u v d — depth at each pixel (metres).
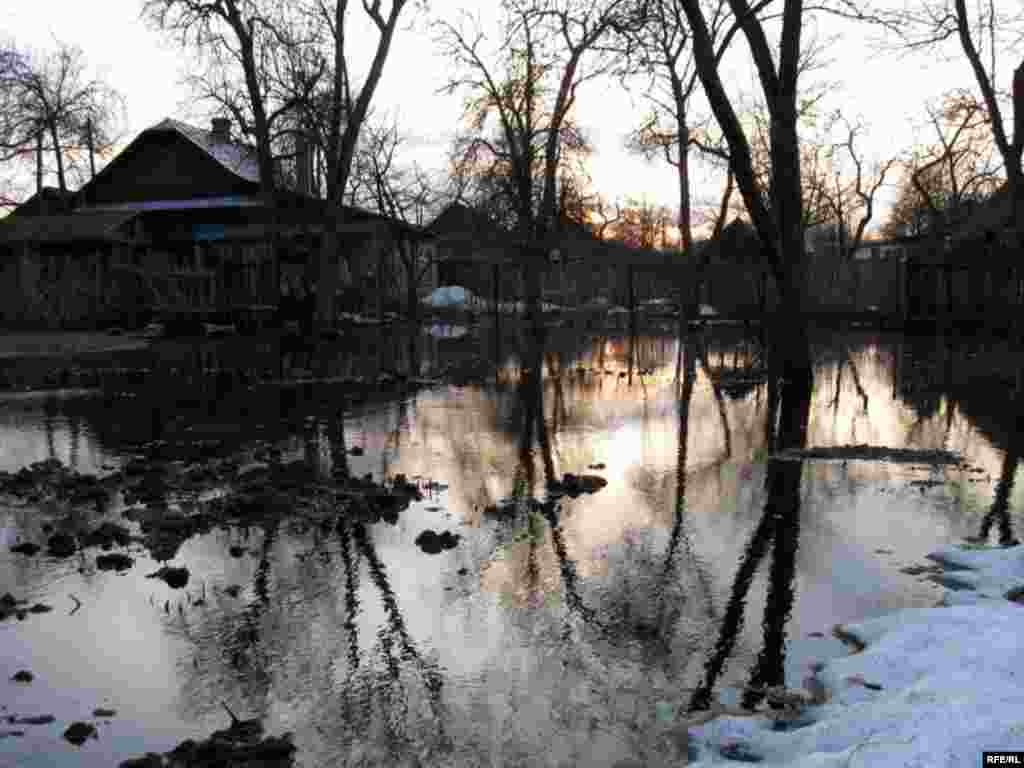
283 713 3.44
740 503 6.48
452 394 13.19
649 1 14.30
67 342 22.62
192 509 6.36
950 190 40.25
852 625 4.07
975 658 3.38
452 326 33.12
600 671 3.75
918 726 2.72
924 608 4.18
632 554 5.32
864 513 6.16
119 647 4.05
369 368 17.17
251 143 28.05
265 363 18.14
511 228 31.41
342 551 5.42
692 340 25.28
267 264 28.98
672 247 62.16
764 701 3.44
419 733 3.26
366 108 24.38
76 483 7.13
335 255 24.89
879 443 8.84
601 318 39.75
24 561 5.28
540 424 10.29
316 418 10.81
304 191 29.36
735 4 11.82
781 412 11.09
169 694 3.60
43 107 37.25
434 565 5.14
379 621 4.32
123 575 5.00
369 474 7.22
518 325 33.81
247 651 3.99
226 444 8.99
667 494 6.79
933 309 28.38
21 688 3.66
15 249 30.12
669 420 10.54
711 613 4.38
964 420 10.30
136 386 14.23
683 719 3.31
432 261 37.75
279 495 6.61
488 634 4.16
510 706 3.46
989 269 24.03
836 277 36.41
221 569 5.11
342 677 3.74
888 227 62.12
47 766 3.04
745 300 37.44
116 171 37.59
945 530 5.72
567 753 3.10
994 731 2.57
